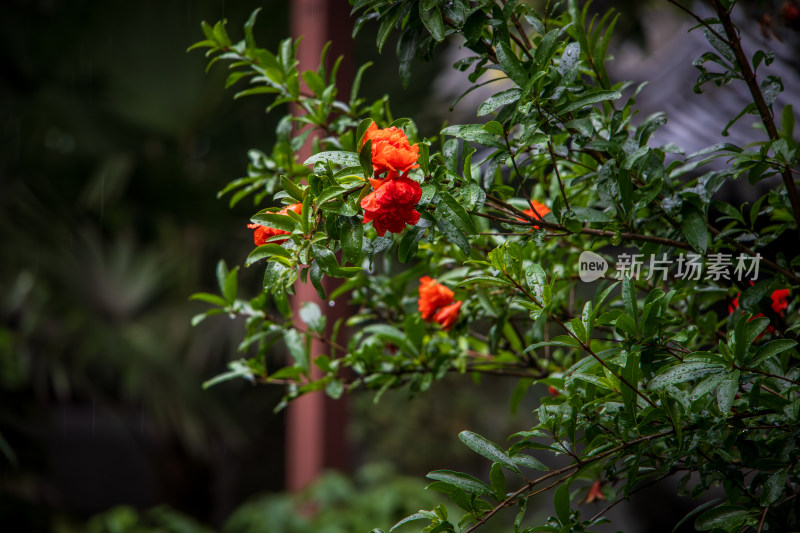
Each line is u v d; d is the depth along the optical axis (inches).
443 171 75.0
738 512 75.4
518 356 88.9
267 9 239.9
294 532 166.2
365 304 92.6
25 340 225.8
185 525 181.3
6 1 238.2
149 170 245.6
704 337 85.4
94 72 243.9
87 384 242.7
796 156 80.1
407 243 74.4
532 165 82.0
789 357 82.1
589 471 83.4
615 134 78.8
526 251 84.0
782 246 89.0
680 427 73.5
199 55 236.7
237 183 88.5
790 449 75.0
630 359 73.7
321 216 74.4
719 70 167.3
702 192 78.1
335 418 189.0
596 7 221.3
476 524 75.2
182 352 239.8
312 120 87.1
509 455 75.4
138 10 229.1
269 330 88.7
